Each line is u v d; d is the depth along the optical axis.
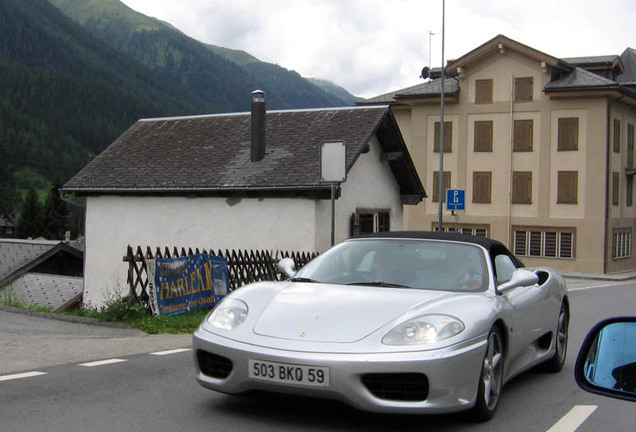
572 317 13.88
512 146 42.22
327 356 4.68
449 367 4.70
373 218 20.20
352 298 5.31
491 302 5.45
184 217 18.77
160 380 6.50
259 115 18.69
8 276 29.69
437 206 44.38
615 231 42.09
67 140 153.00
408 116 47.47
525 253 42.22
